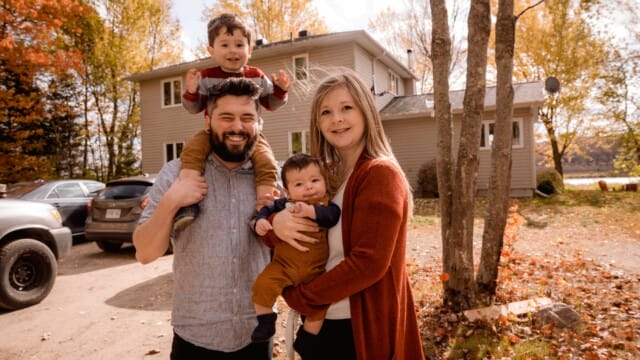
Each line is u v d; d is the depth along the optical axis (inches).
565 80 808.9
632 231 358.0
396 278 64.9
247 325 74.7
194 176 71.2
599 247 306.3
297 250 70.8
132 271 270.5
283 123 678.5
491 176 182.4
